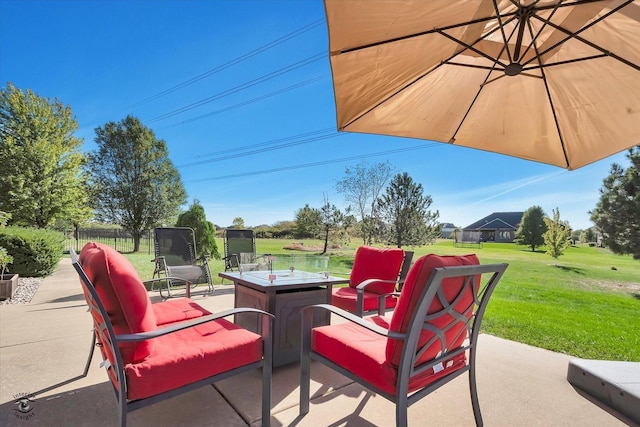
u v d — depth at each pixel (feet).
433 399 6.54
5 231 18.58
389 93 6.82
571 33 5.50
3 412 5.63
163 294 15.10
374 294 10.07
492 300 16.38
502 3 5.24
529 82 6.73
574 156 7.73
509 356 8.86
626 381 6.42
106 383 6.68
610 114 6.51
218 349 4.91
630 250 17.40
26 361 7.64
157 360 4.41
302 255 9.96
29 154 32.91
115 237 47.70
